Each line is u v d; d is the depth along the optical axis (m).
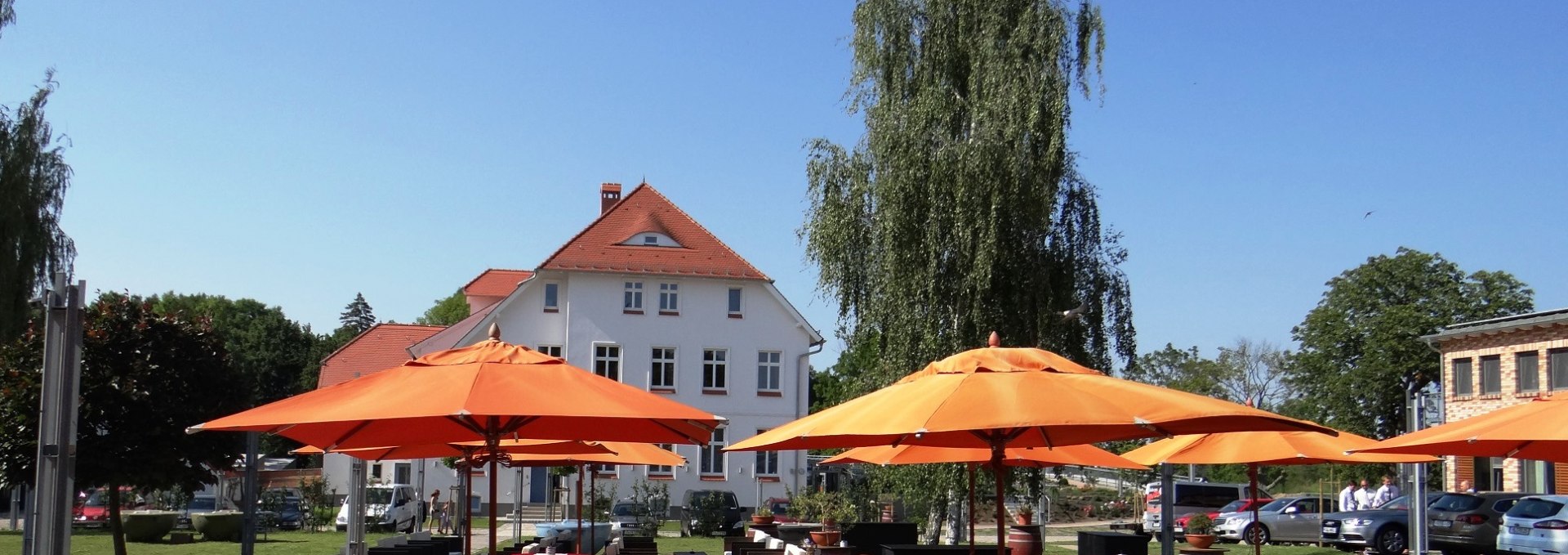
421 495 45.19
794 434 9.72
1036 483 25.38
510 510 49.56
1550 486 36.53
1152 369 62.28
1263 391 60.69
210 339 19.91
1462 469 40.19
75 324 9.86
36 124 25.14
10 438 18.39
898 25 25.02
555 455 17.92
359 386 9.95
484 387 9.49
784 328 50.59
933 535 25.88
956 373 9.66
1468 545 28.41
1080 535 22.80
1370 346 55.12
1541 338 36.25
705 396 49.62
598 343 49.03
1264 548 33.12
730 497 41.41
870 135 25.12
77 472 18.38
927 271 23.75
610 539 27.48
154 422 18.81
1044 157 23.39
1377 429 56.03
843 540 24.47
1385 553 29.80
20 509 36.88
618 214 51.78
